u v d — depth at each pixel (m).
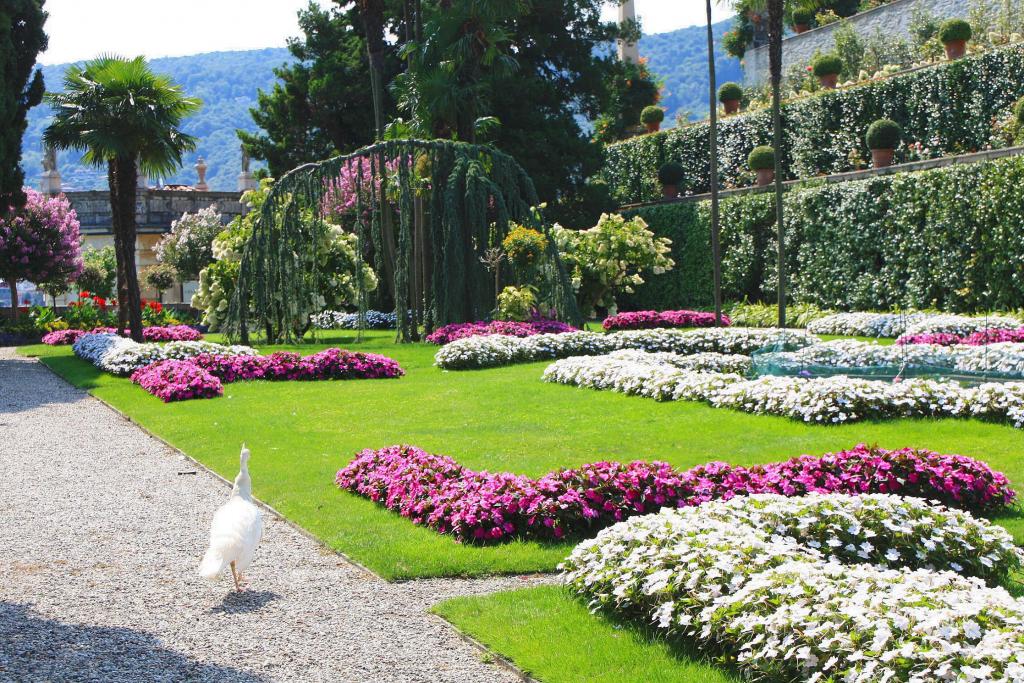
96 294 36.34
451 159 22.36
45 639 5.08
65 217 29.95
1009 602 4.33
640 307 32.91
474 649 4.93
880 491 7.37
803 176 30.94
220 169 163.62
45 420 12.85
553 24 35.19
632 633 4.93
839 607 4.24
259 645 5.01
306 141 38.22
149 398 14.41
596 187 34.62
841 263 25.58
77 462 10.03
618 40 46.22
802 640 4.09
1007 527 6.98
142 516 7.79
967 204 21.83
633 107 48.06
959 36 27.22
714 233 22.59
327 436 11.14
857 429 10.39
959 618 4.05
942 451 9.23
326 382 16.05
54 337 25.50
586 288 27.06
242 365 16.56
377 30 25.73
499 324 20.41
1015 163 20.64
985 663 3.71
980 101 25.38
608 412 12.02
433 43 23.92
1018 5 29.14
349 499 8.21
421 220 24.58
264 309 21.09
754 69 40.81
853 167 28.86
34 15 21.53
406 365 18.05
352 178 30.09
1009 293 20.97
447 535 7.06
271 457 10.02
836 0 41.62
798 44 38.12
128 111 19.20
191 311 35.81
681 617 4.60
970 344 16.27
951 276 22.33
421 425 11.72
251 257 21.06
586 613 5.27
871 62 33.28
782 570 4.70
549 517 6.92
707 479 7.54
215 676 4.59
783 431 10.45
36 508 8.08
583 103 37.50
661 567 5.04
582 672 4.47
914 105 27.17
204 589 5.95
